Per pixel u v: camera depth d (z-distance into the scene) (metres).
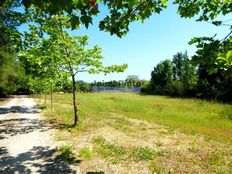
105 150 9.70
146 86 84.25
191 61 3.91
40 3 3.55
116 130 13.91
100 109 26.31
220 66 3.74
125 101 39.38
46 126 15.31
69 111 23.59
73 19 3.89
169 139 11.90
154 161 8.53
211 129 14.80
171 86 58.44
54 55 13.30
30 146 10.52
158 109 26.25
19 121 18.00
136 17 5.39
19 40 13.57
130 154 9.23
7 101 47.59
